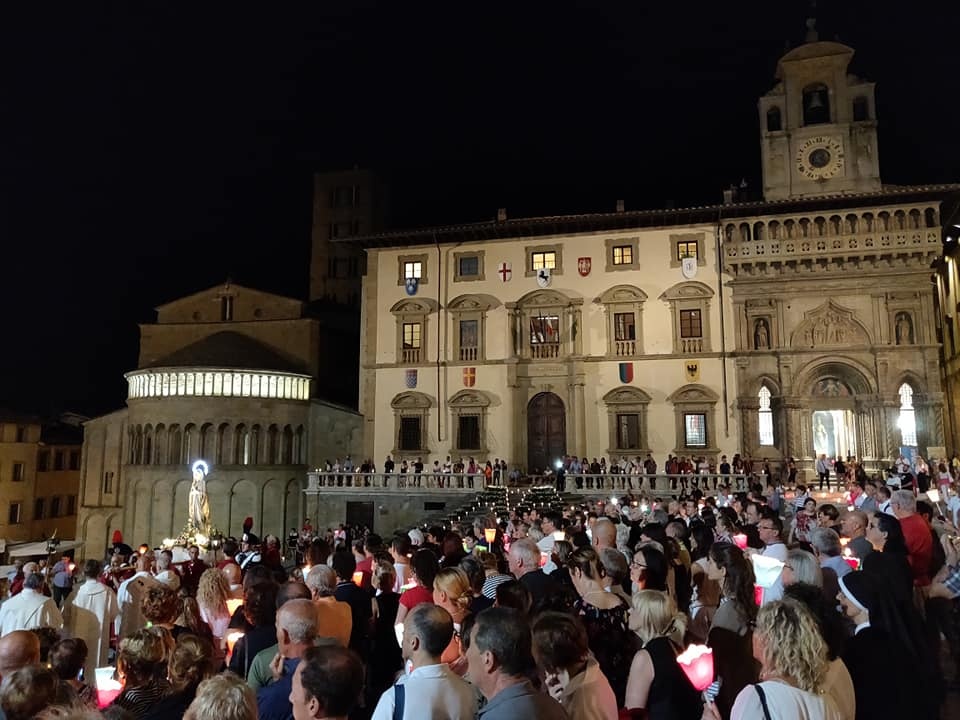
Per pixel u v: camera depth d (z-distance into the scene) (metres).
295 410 56.16
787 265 47.03
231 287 63.31
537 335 51.19
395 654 10.24
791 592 6.42
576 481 45.38
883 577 7.46
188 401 54.00
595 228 50.75
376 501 47.44
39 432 73.69
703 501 25.73
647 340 49.03
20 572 19.91
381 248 54.28
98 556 59.09
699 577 10.30
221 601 10.72
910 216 45.19
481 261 52.50
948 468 38.41
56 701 5.54
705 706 6.98
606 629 8.44
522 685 5.38
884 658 6.45
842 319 46.06
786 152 48.53
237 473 53.53
